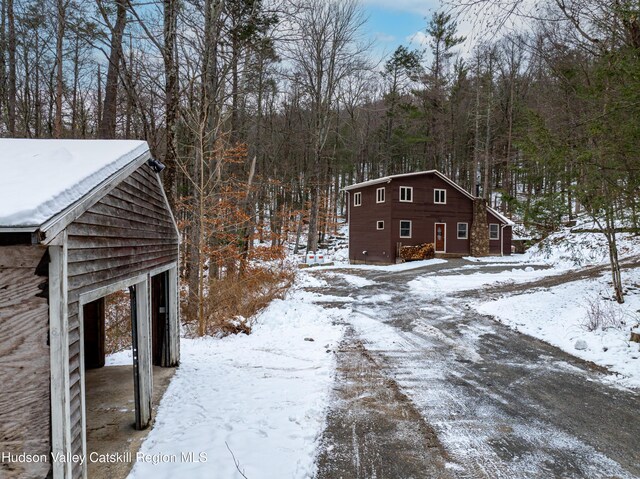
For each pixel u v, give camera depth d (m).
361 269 18.83
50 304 2.30
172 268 6.31
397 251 21.30
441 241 22.97
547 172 8.68
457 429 4.12
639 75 5.55
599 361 6.15
